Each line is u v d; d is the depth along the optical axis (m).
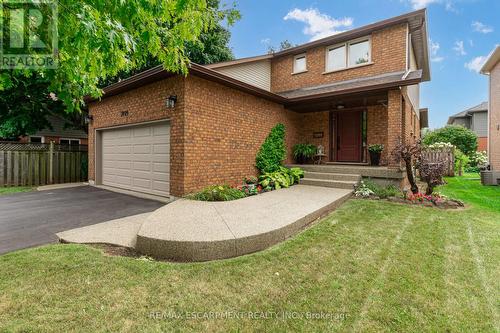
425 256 3.26
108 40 2.17
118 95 8.28
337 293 2.44
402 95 7.68
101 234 3.92
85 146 11.11
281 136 9.37
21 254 3.13
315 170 8.86
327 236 3.94
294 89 11.23
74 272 2.71
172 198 6.48
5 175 8.96
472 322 2.07
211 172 6.85
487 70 12.01
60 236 3.84
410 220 4.79
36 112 11.57
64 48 2.38
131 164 8.04
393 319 2.09
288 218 4.28
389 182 7.39
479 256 3.26
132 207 5.86
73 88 2.97
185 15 2.82
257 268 2.92
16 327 1.92
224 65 9.82
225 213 4.59
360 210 5.50
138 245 3.41
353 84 8.90
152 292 2.41
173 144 6.44
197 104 6.46
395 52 8.85
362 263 3.06
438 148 13.09
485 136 23.11
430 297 2.39
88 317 2.05
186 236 3.34
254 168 8.30
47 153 9.94
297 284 2.60
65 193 7.73
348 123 10.00
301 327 1.99
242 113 7.82
